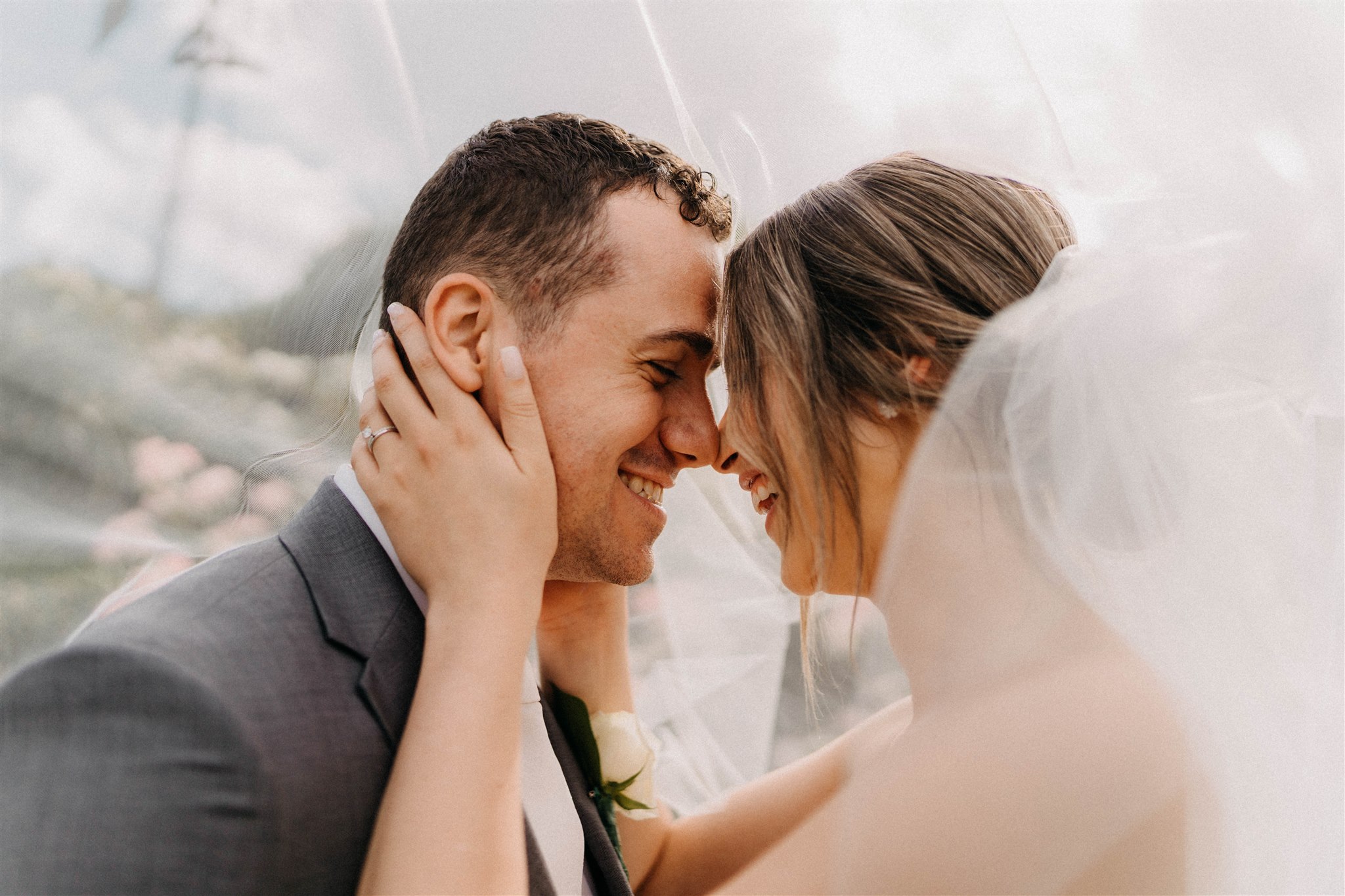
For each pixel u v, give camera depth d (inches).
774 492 71.7
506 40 84.5
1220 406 56.0
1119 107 67.5
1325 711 51.8
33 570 77.4
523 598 60.3
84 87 80.5
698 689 100.3
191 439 80.7
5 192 79.1
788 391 63.6
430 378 65.7
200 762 48.7
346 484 67.1
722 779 99.2
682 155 84.5
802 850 57.9
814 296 63.5
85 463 79.2
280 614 57.0
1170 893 46.8
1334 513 53.9
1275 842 48.8
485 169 73.2
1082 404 54.7
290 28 83.1
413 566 61.4
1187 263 57.0
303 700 54.2
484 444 63.2
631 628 100.5
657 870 84.6
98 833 45.9
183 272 81.1
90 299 79.6
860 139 82.5
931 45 77.4
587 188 72.2
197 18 81.8
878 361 61.1
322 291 82.4
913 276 60.9
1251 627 53.3
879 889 49.9
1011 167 66.9
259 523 80.9
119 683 49.1
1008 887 47.1
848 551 63.7
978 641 54.6
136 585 74.2
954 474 56.4
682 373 76.3
